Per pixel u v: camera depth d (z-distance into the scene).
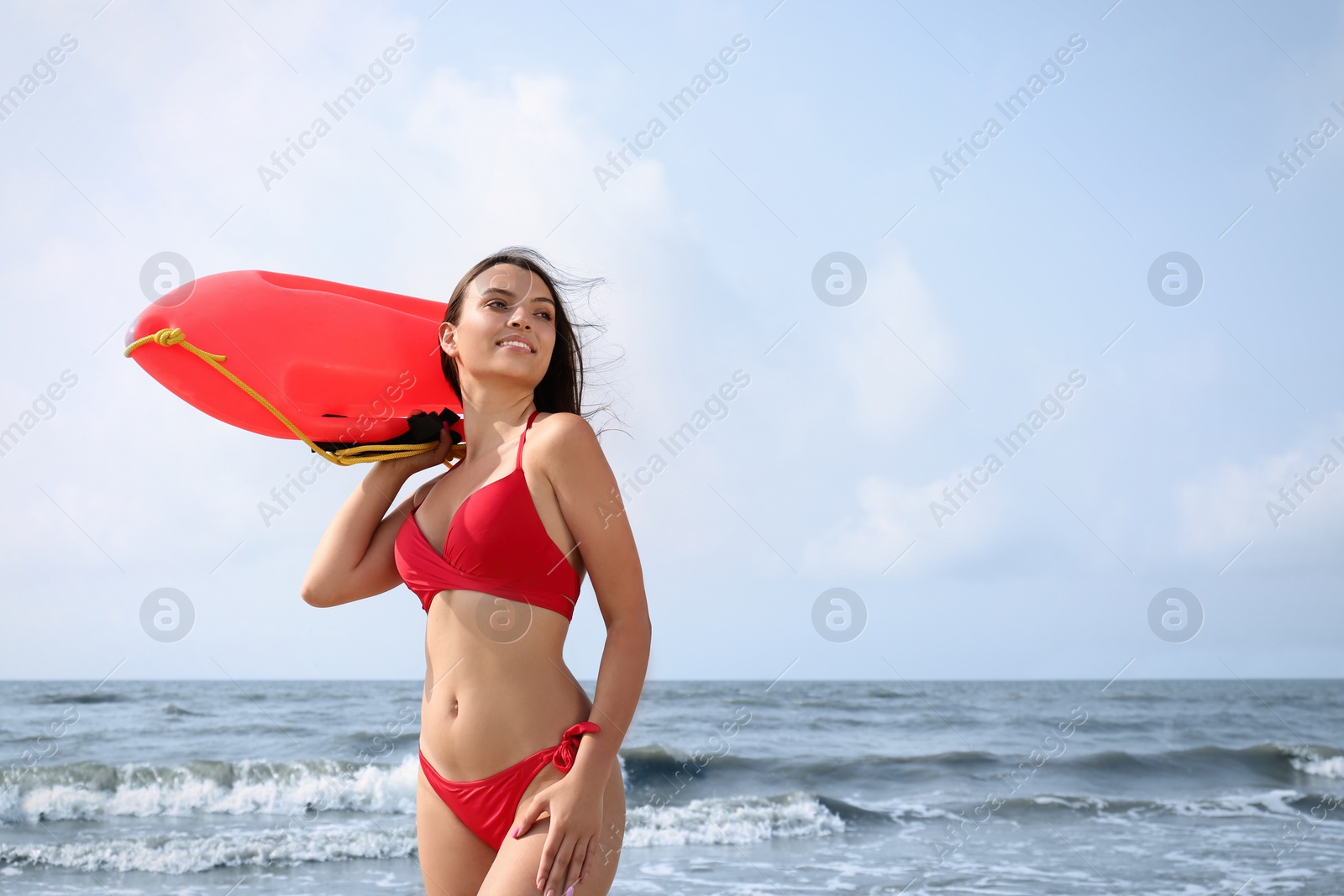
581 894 1.82
